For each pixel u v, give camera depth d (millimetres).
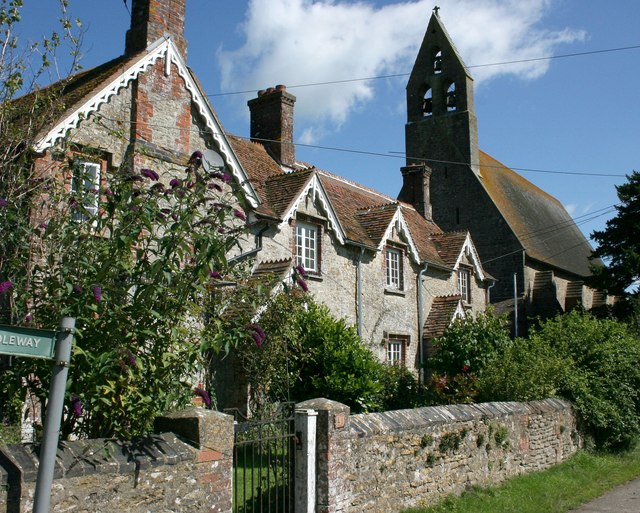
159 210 5930
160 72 13602
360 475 7574
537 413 12656
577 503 10180
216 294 8281
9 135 7625
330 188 22109
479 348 17453
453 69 37594
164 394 5855
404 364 20828
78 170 6762
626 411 15586
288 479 7012
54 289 5738
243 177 14953
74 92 12711
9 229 6211
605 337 17156
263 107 21109
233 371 13945
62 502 4621
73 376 5410
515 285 32281
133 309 5539
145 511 5184
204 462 5730
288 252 16359
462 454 9781
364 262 19406
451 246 25188
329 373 14086
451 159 36375
